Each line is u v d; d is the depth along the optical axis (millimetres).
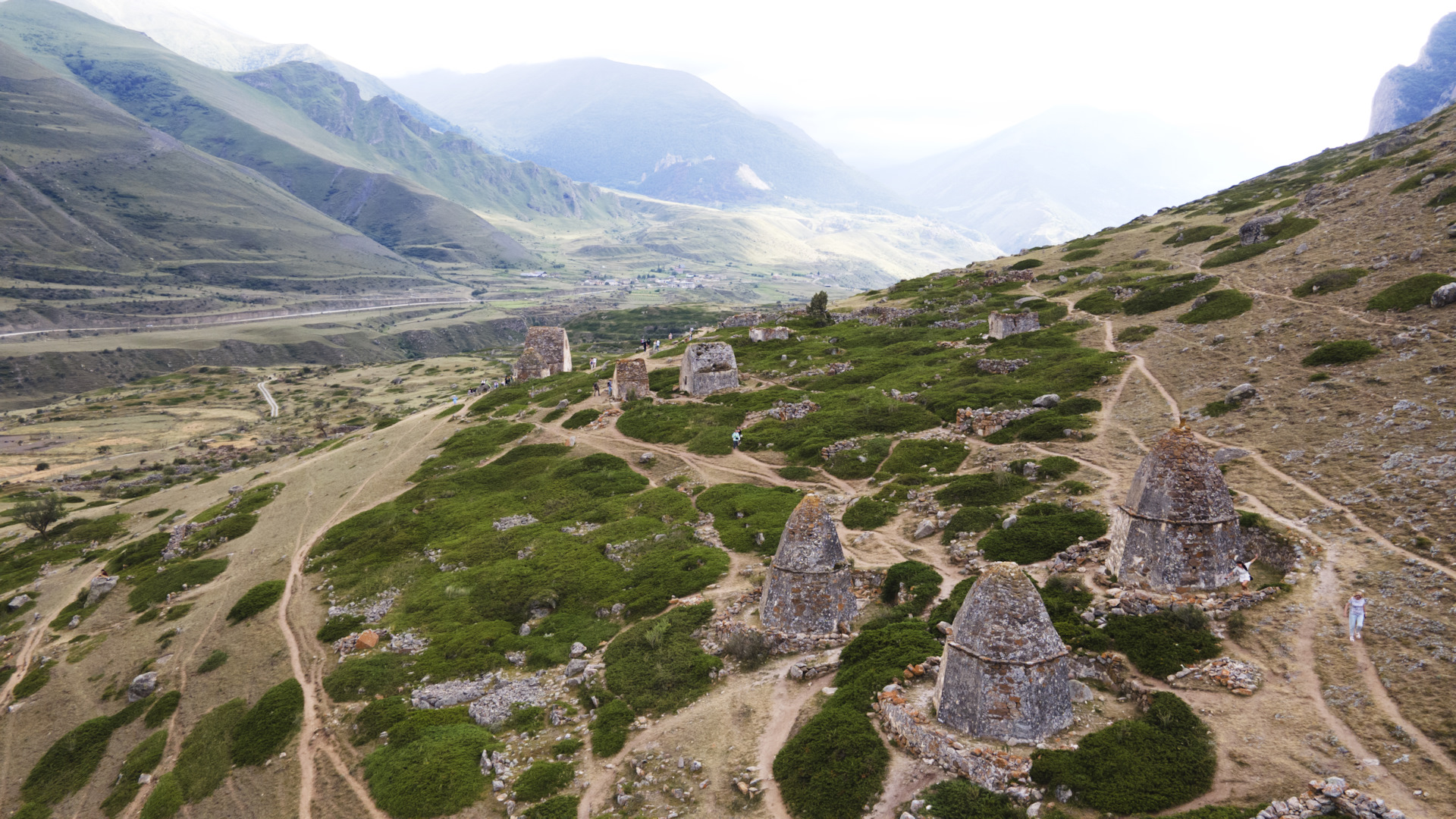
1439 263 52688
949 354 75688
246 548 63094
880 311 104188
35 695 46531
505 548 50906
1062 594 29828
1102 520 35344
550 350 109062
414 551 54312
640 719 29906
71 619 57500
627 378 81312
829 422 62031
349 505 68062
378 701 35781
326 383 193375
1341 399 41000
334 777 31234
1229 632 25766
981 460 48438
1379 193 73500
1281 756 20062
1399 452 33719
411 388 178625
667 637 34750
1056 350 68250
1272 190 113188
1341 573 27219
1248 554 31172
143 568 64375
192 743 36438
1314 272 62969
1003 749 21844
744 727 27234
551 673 35656
